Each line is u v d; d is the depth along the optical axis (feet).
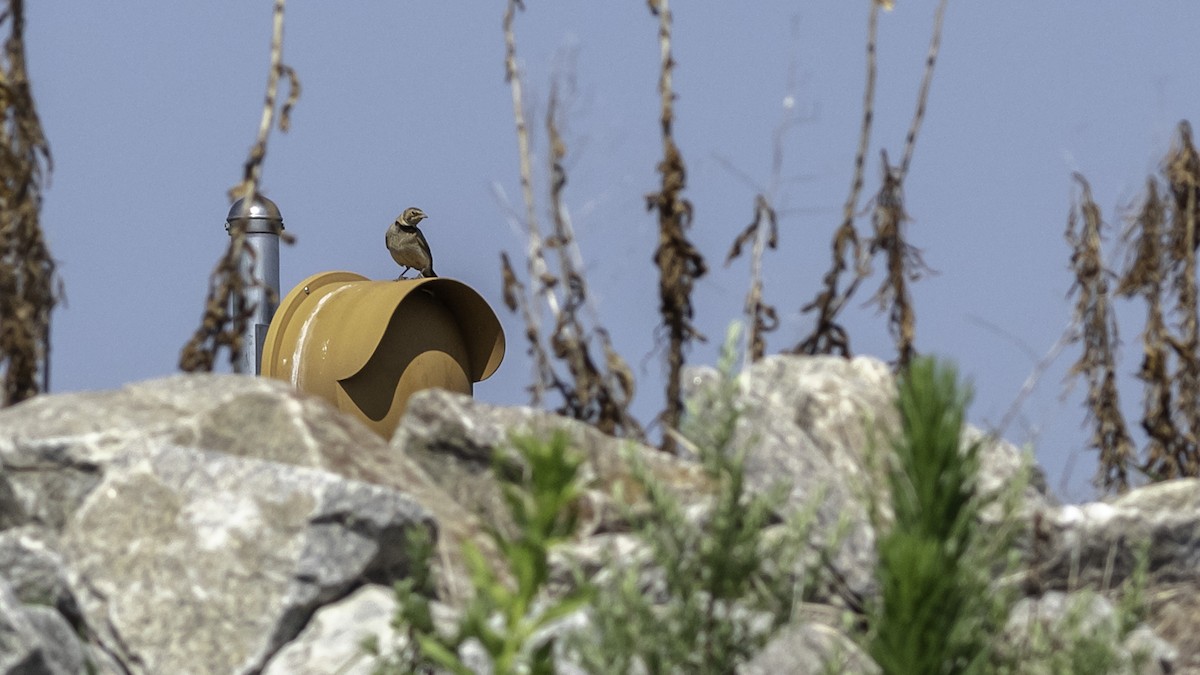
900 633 26.18
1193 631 39.68
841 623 36.42
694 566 27.63
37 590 34.76
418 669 30.42
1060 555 39.83
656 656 27.20
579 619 33.04
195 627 34.63
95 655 34.63
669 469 39.17
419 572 31.37
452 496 39.91
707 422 27.81
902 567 26.12
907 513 26.94
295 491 35.91
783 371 44.45
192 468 36.73
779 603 28.17
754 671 33.22
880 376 45.37
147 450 37.24
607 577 32.53
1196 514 41.09
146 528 36.04
